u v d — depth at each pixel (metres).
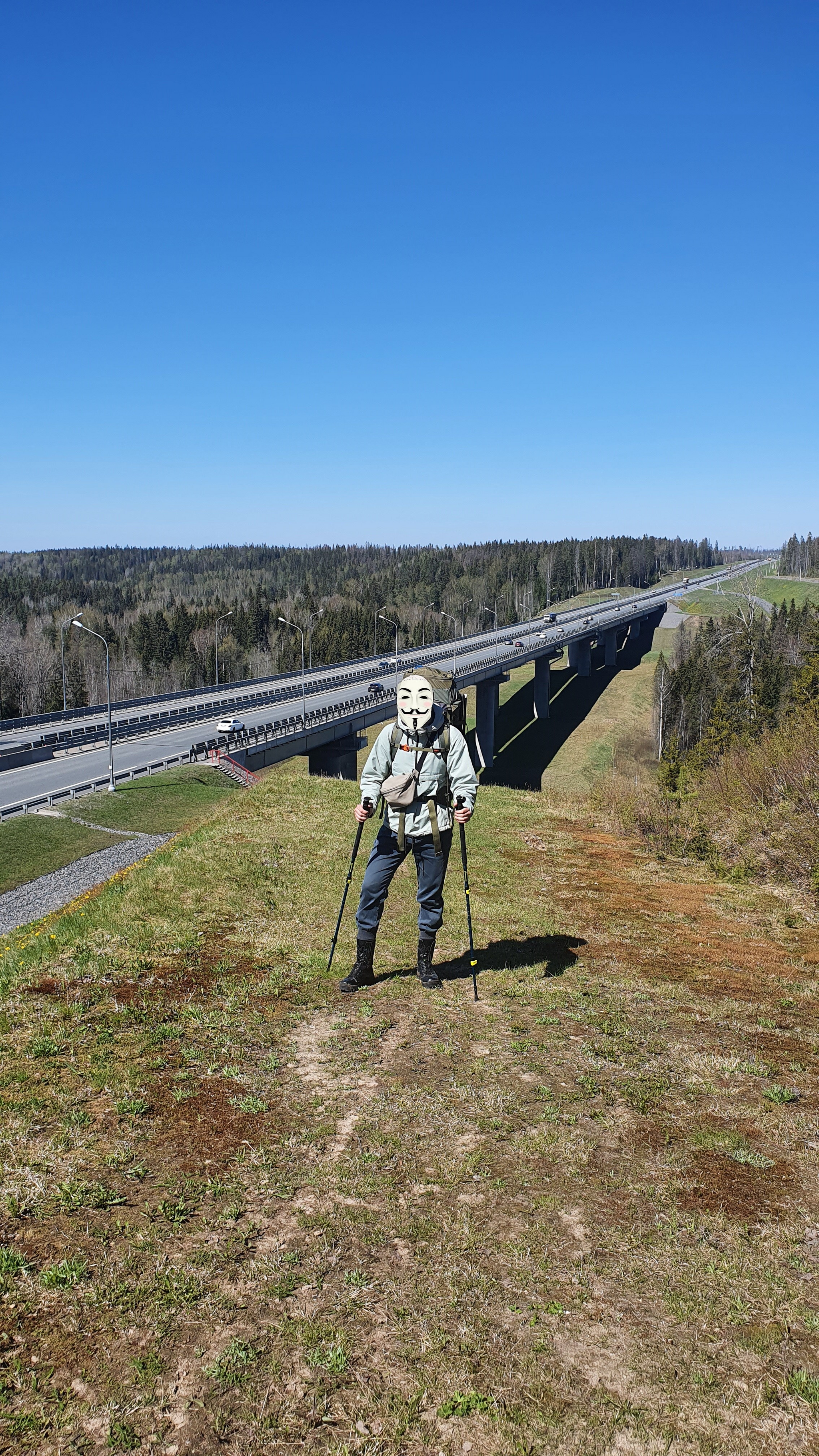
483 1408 3.02
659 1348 3.29
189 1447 2.85
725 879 13.52
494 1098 5.29
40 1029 6.01
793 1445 2.88
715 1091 5.48
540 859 14.10
